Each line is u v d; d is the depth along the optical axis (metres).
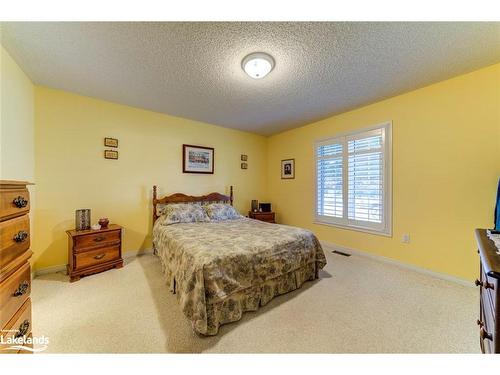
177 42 1.71
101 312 1.75
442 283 2.29
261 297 1.88
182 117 3.64
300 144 4.23
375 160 3.02
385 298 2.00
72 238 2.33
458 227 2.29
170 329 1.55
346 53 1.85
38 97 2.44
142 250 3.26
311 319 1.69
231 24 1.52
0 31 1.57
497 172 2.06
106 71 2.15
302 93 2.67
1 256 0.78
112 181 2.99
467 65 2.05
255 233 2.39
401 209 2.75
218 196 4.02
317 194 3.89
